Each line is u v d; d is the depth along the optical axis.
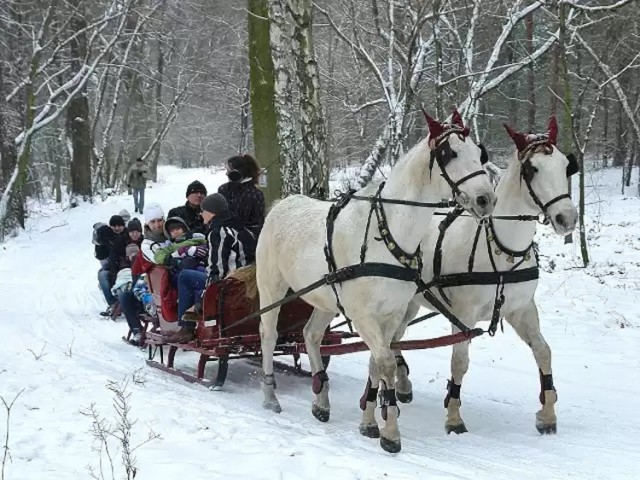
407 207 5.90
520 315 6.71
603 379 8.16
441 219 7.02
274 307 7.23
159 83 36.94
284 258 7.13
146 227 9.30
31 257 19.05
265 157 13.37
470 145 5.58
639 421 6.77
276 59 12.48
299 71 12.05
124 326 11.66
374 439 6.33
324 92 22.73
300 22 11.91
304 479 4.96
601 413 7.03
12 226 22.58
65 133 37.03
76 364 8.78
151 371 8.84
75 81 23.11
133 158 41.47
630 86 28.38
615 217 24.39
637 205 27.16
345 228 6.30
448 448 6.07
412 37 14.68
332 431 6.58
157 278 8.96
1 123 22.95
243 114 34.47
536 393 7.80
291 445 5.74
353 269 6.05
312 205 7.20
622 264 14.96
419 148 5.93
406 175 5.96
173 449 5.60
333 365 9.30
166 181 45.19
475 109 16.52
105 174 39.72
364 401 6.59
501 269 6.36
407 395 7.61
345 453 5.61
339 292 6.38
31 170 37.81
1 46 24.73
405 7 16.66
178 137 61.28
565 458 5.76
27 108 22.27
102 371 8.51
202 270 8.70
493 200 5.43
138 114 39.28
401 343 6.60
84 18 26.33
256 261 7.77
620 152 36.50
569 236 18.08
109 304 12.20
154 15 32.50
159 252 8.84
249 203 8.84
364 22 20.12
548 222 6.13
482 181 5.45
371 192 6.30
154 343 8.91
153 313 9.73
